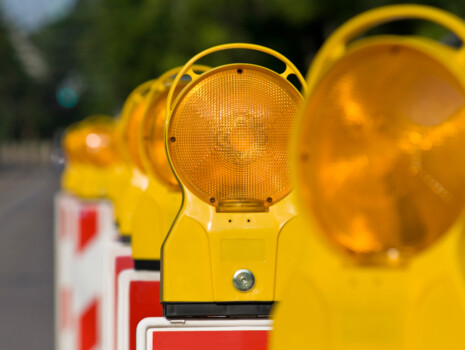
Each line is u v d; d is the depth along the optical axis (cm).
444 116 243
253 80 409
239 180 408
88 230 940
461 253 236
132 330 461
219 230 404
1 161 12662
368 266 239
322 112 245
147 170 530
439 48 255
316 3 3288
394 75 244
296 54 3538
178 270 405
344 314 234
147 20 5028
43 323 1320
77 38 16938
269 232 404
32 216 3359
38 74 16588
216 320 397
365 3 3238
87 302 895
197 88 409
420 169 245
